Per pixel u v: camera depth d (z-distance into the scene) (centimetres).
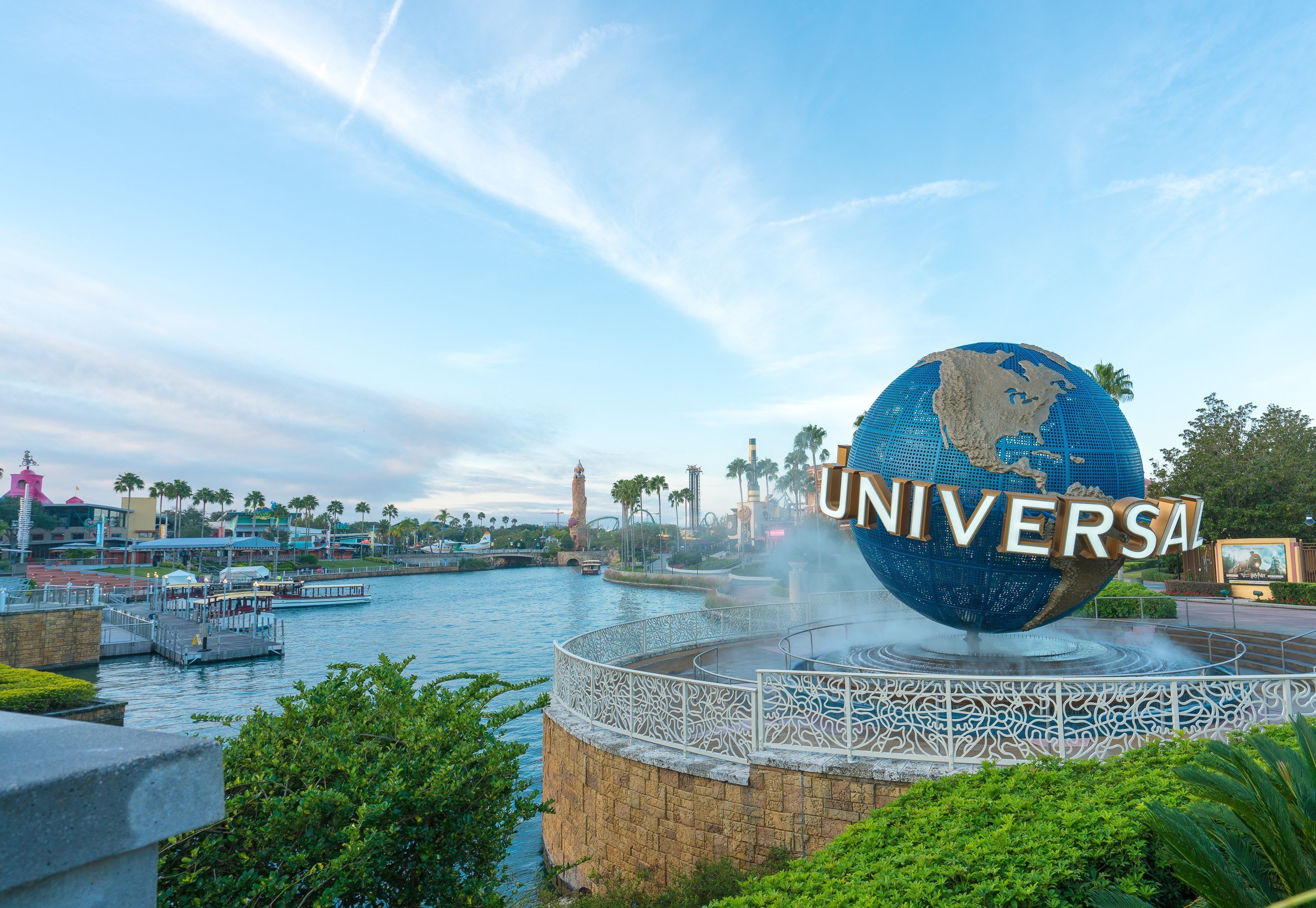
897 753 931
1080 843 498
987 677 919
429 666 4559
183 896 512
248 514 17775
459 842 663
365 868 559
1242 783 438
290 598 8362
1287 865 396
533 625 6650
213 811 215
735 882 898
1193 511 1177
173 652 4778
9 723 227
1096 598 2555
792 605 2200
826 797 927
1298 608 2977
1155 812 424
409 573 15912
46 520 15038
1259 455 4816
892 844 592
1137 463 1249
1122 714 912
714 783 1007
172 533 17550
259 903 521
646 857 1073
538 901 1196
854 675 959
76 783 179
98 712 2461
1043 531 1145
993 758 909
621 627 1767
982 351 1288
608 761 1146
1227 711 909
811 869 591
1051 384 1228
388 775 628
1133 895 446
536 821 1702
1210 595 3641
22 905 171
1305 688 872
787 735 1010
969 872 489
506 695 3278
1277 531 4519
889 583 1356
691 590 10094
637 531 18850
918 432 1261
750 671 1641
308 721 698
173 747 208
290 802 571
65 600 5950
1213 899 394
